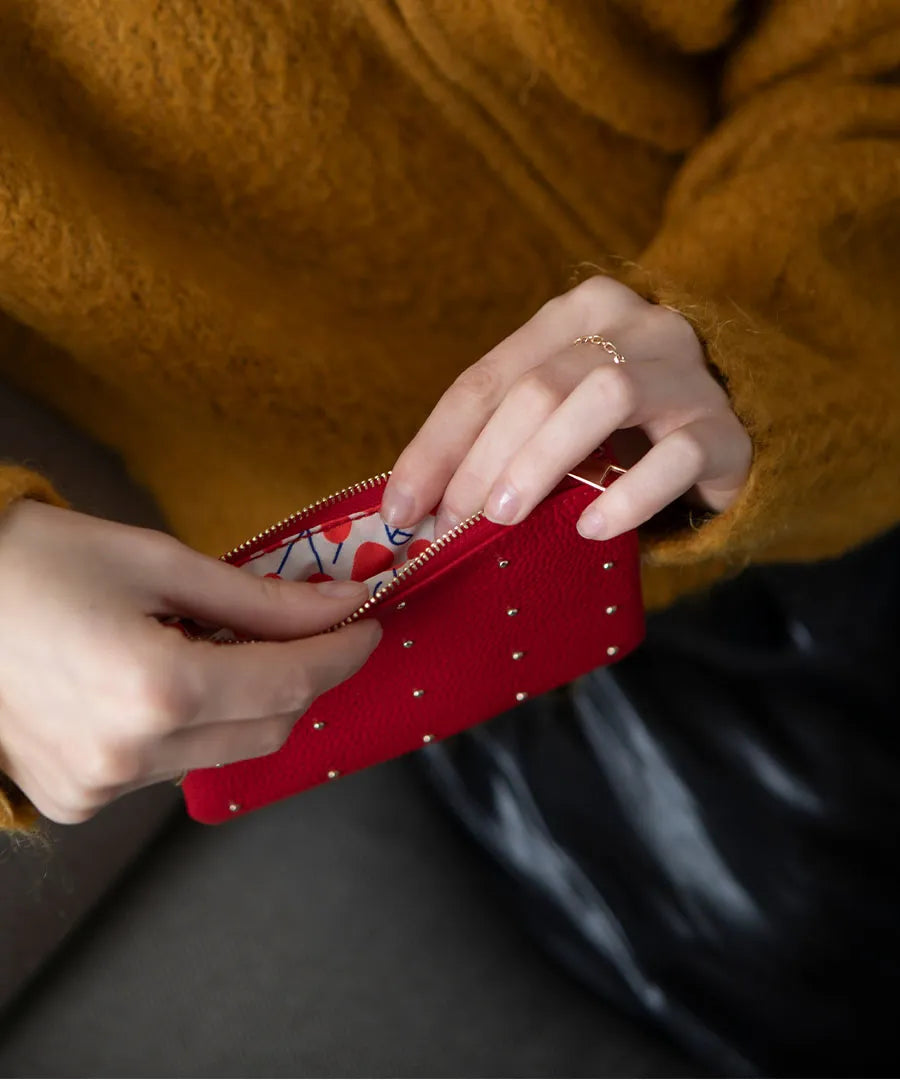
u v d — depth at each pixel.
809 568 0.72
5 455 0.61
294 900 0.69
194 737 0.48
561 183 0.63
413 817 0.72
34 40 0.56
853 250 0.61
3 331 0.62
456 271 0.63
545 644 0.55
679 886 0.69
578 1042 0.67
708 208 0.60
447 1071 0.66
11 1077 0.65
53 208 0.55
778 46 0.62
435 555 0.51
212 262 0.59
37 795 0.51
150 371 0.59
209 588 0.49
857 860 0.68
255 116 0.57
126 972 0.68
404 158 0.60
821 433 0.56
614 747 0.71
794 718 0.70
